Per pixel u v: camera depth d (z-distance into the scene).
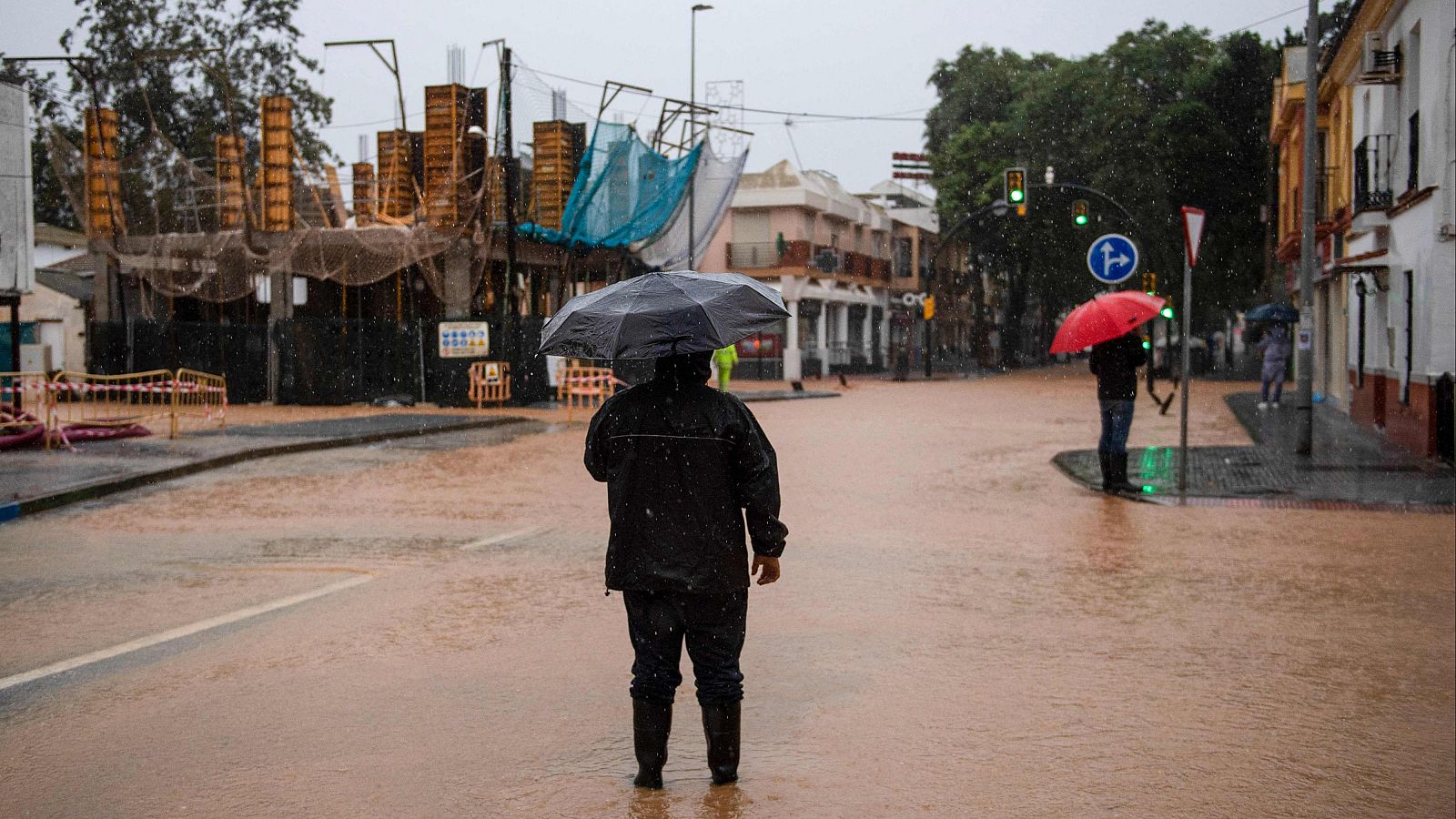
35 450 23.47
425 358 41.34
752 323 5.91
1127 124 69.25
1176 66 71.88
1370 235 27.95
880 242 90.88
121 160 43.66
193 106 60.06
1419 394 22.94
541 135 43.19
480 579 11.68
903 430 31.36
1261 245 71.31
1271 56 72.19
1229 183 69.94
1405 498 17.09
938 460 23.55
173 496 18.17
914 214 99.25
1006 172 42.16
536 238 42.19
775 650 8.95
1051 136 73.69
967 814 5.76
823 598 10.84
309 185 44.09
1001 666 8.55
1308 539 14.14
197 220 42.78
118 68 58.09
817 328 78.38
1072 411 38.97
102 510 16.73
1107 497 17.94
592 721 7.21
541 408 40.19
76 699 7.67
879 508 16.89
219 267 42.84
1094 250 21.39
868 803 5.89
